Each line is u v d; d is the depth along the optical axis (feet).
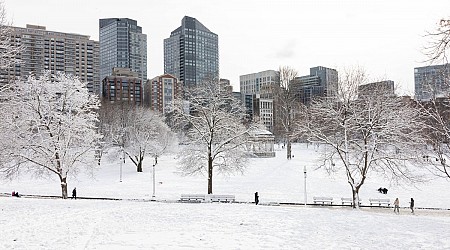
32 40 504.02
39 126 108.99
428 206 106.22
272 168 180.65
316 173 161.17
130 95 574.97
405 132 95.35
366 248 43.65
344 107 99.19
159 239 46.26
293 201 110.73
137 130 216.74
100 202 84.89
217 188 135.74
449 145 71.97
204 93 123.44
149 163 226.38
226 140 119.96
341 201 111.24
